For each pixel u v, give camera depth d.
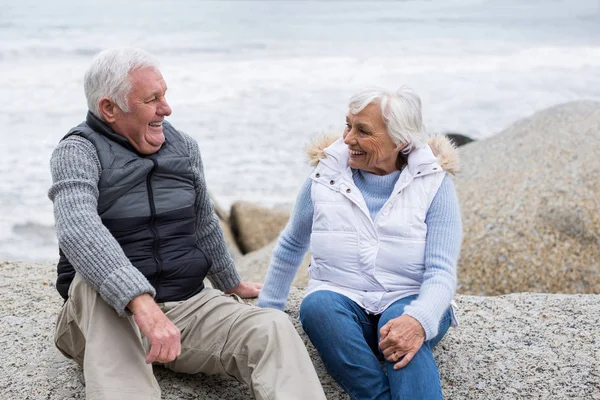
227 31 36.22
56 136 14.70
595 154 6.61
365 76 23.39
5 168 12.24
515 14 45.56
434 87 21.14
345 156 2.84
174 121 16.30
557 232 5.93
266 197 11.19
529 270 5.73
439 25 40.50
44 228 9.75
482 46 31.03
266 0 56.38
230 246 8.70
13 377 2.90
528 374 2.99
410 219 2.75
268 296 3.10
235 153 13.58
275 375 2.41
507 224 6.07
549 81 21.66
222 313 2.67
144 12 46.38
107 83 2.56
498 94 19.78
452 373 3.01
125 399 2.31
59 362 3.02
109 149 2.61
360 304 2.80
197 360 2.68
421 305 2.59
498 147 7.43
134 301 2.33
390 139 2.73
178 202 2.71
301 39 33.56
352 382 2.62
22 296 3.84
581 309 3.58
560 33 35.72
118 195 2.59
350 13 47.34
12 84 20.62
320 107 17.97
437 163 2.77
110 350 2.36
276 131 15.35
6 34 32.44
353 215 2.80
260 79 22.39
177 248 2.71
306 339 3.22
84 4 49.72
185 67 24.69
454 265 2.74
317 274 2.90
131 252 2.62
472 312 3.57
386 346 2.55
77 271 2.41
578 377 2.95
